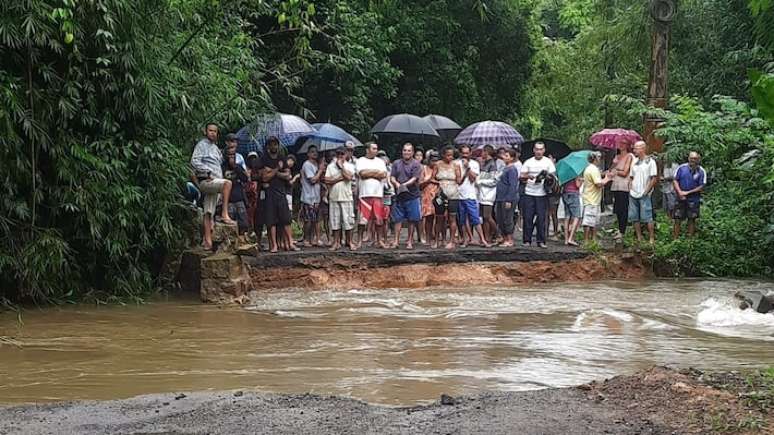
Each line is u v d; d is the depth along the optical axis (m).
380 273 15.69
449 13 29.36
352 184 16.70
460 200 17.22
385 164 17.11
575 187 17.73
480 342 10.16
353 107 25.00
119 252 13.17
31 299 12.82
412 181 16.73
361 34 23.91
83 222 13.15
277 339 10.35
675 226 17.95
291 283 15.17
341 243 17.19
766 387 6.34
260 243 15.87
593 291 15.05
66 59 12.60
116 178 13.04
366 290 15.04
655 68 20.52
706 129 18.20
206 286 13.25
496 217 17.69
